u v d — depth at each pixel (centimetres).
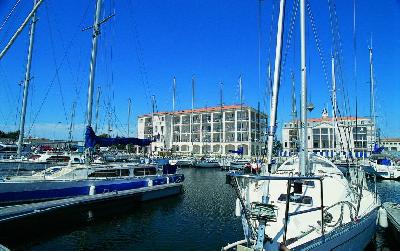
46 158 3700
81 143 2288
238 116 8819
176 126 9762
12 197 1523
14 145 4562
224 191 2720
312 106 1048
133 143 2192
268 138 1091
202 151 8788
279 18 1159
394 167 3841
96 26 2106
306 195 927
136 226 1562
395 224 1241
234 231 1486
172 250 1239
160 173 2425
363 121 4456
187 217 1753
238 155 7331
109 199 1741
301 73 1048
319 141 7531
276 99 1119
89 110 2031
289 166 1255
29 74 3069
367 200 1165
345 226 830
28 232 1292
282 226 801
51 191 1662
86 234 1416
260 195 959
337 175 1166
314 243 702
